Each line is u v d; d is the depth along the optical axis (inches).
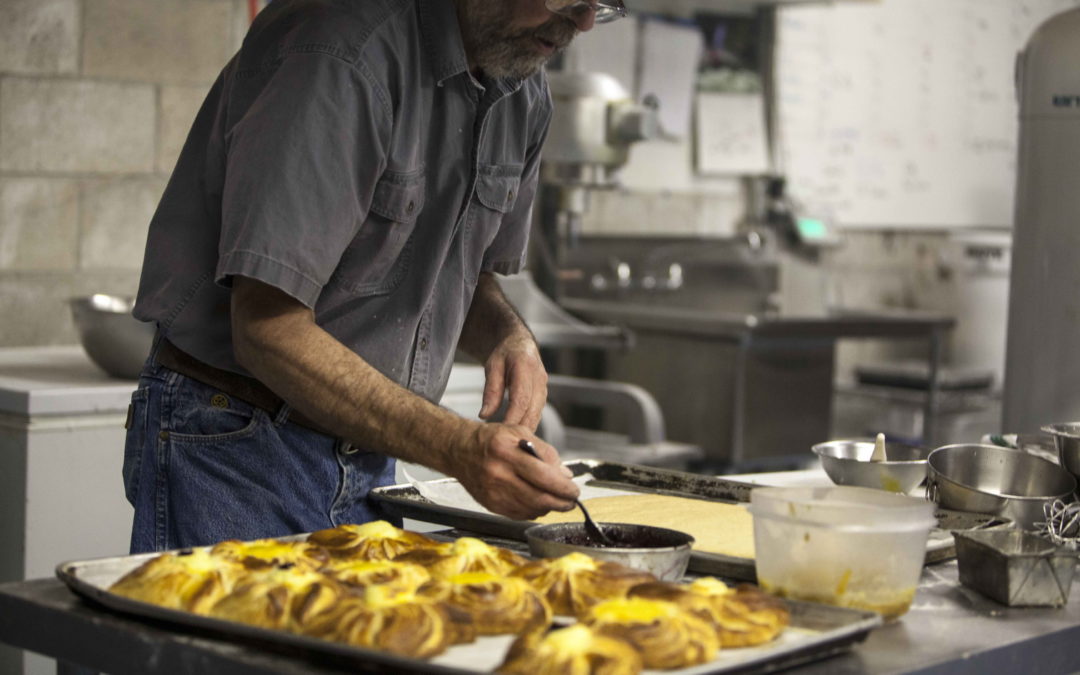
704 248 185.2
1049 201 101.5
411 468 102.5
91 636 41.8
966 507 58.7
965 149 221.6
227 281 55.2
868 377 200.4
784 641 40.8
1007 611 47.3
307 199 52.8
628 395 135.6
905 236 220.2
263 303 53.1
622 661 35.9
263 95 54.7
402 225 59.8
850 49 204.2
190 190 61.7
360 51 55.2
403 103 57.6
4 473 92.1
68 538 92.0
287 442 61.7
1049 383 102.7
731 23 191.0
